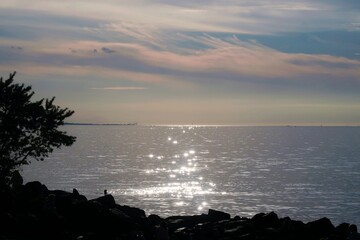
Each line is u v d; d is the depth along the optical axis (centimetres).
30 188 3825
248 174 19312
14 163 3831
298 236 3400
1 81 3894
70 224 3422
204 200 12644
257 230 3456
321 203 12300
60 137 3988
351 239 3241
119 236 3278
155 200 12550
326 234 3425
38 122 3909
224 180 17175
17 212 3406
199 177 18088
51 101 4034
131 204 11850
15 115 3853
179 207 11531
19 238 3072
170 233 3534
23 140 3878
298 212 11081
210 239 3381
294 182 16725
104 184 15425
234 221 3653
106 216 3466
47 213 3397
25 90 3953
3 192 3528
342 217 10562
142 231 3412
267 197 13238
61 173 18525
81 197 4000
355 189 14975
